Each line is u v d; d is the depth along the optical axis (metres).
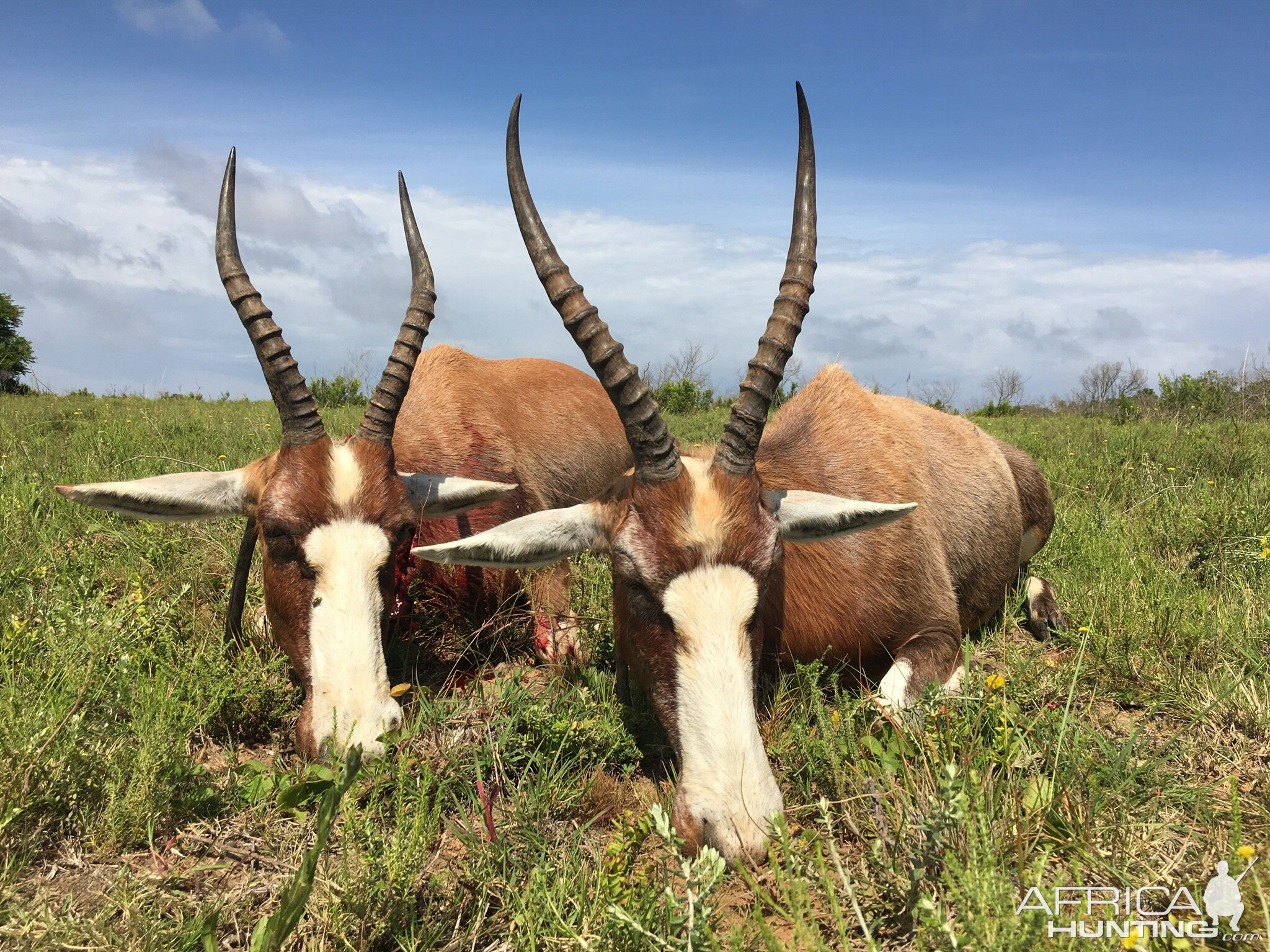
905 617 0.96
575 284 0.75
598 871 0.61
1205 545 1.30
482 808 0.73
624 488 0.81
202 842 0.67
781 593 0.90
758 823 0.63
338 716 0.78
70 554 1.20
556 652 1.07
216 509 0.93
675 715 0.70
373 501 0.87
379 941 0.58
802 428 1.03
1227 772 0.75
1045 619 1.17
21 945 0.54
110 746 0.71
